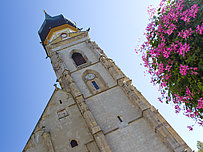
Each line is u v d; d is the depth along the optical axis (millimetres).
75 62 42438
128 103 31469
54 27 52219
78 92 32594
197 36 12820
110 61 39156
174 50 14062
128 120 29250
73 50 44531
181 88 14273
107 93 33438
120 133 27766
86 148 26844
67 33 50281
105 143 25516
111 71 36000
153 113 28422
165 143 25438
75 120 30344
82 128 29203
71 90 33875
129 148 26141
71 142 27938
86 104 30766
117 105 31438
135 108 30609
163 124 27047
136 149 25984
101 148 25078
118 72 37094
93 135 26469
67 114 31203
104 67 38656
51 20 54375
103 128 28656
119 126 28594
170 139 25109
